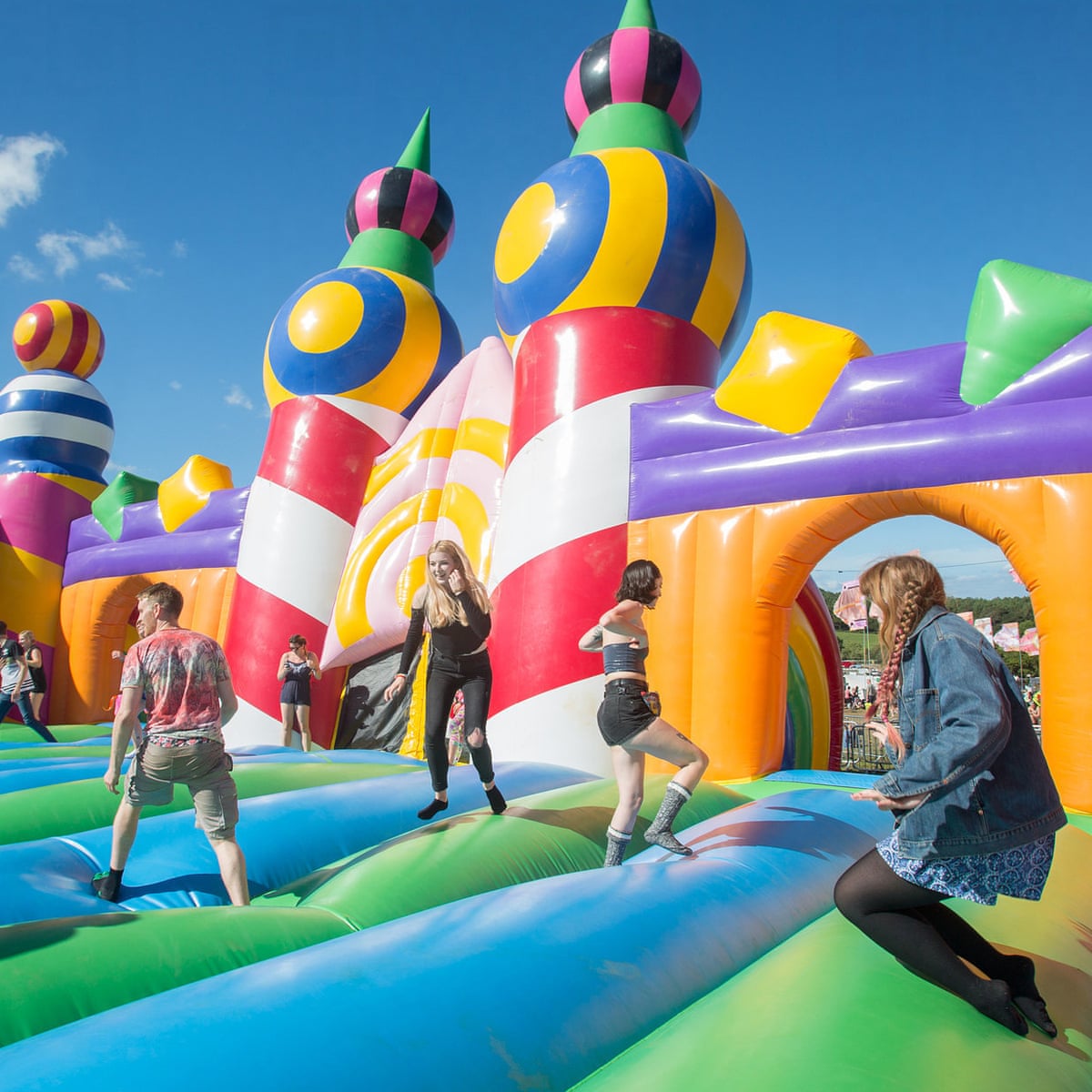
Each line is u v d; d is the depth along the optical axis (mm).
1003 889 2283
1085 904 3689
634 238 7812
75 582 12617
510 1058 2072
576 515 7496
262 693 9383
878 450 6410
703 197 8023
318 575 9656
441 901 3574
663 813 3945
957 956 2486
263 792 5676
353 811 4801
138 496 12633
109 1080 1705
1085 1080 2189
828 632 9789
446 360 10641
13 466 13211
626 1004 2453
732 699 6715
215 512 11039
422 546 9273
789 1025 2184
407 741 8562
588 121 9039
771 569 6758
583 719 7109
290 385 10289
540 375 8078
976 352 6285
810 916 3502
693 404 7410
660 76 8727
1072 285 6070
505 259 8453
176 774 3566
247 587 9836
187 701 3623
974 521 6055
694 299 8070
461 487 9102
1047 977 2752
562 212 7980
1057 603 5633
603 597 7301
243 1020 1967
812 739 9164
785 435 6906
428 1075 1925
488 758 4562
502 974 2367
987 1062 2080
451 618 4508
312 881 4043
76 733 9484
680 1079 1963
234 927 2896
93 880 3777
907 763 2275
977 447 6047
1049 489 5777
